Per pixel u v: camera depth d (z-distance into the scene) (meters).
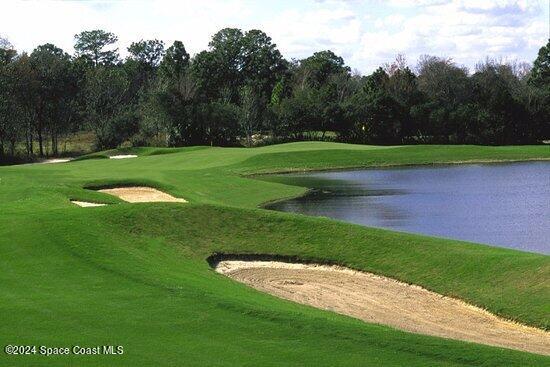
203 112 115.44
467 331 20.38
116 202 41.34
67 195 41.06
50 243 25.12
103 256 24.02
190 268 25.83
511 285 23.25
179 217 31.72
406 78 127.12
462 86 133.75
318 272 27.89
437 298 24.16
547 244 35.69
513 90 127.25
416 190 60.00
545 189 58.97
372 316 21.83
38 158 108.69
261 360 14.28
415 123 118.12
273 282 26.33
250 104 119.62
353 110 119.56
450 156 88.75
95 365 13.86
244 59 155.38
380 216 46.03
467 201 52.44
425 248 27.98
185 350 14.80
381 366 14.05
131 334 15.78
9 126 106.19
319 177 72.06
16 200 38.88
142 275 21.44
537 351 18.41
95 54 177.62
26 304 18.06
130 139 120.88
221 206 33.34
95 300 18.52
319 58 174.88
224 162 78.94
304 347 15.03
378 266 27.64
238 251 29.89
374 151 88.44
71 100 117.94
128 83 134.62
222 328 16.25
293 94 133.25
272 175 74.56
